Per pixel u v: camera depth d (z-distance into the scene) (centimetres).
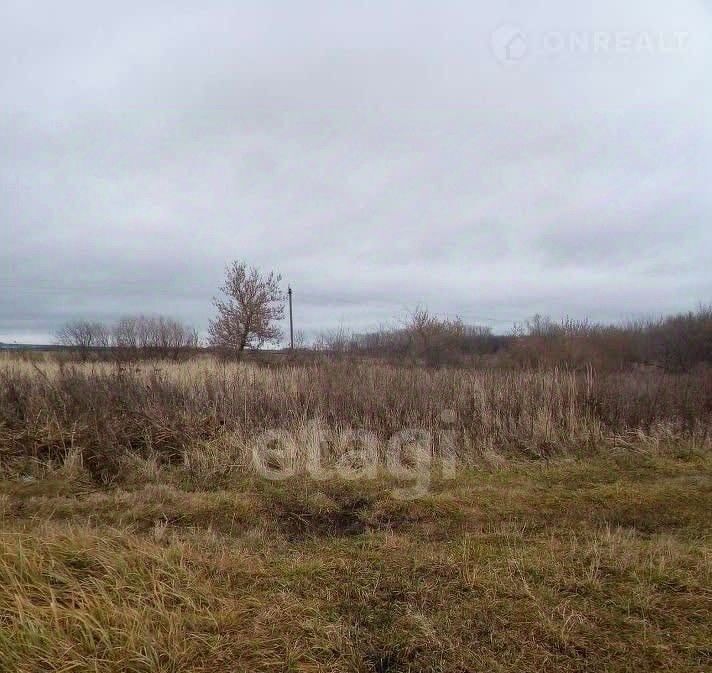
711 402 921
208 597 308
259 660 257
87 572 318
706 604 307
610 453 745
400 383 942
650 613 299
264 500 535
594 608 304
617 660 260
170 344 1812
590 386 898
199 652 261
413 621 292
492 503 517
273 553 391
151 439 700
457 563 362
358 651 267
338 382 952
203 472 631
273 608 303
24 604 273
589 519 473
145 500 517
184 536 416
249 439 723
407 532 447
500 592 322
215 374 983
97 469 623
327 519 494
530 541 411
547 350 1590
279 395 855
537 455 738
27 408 714
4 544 328
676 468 667
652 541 409
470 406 847
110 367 1033
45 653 249
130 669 244
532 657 263
